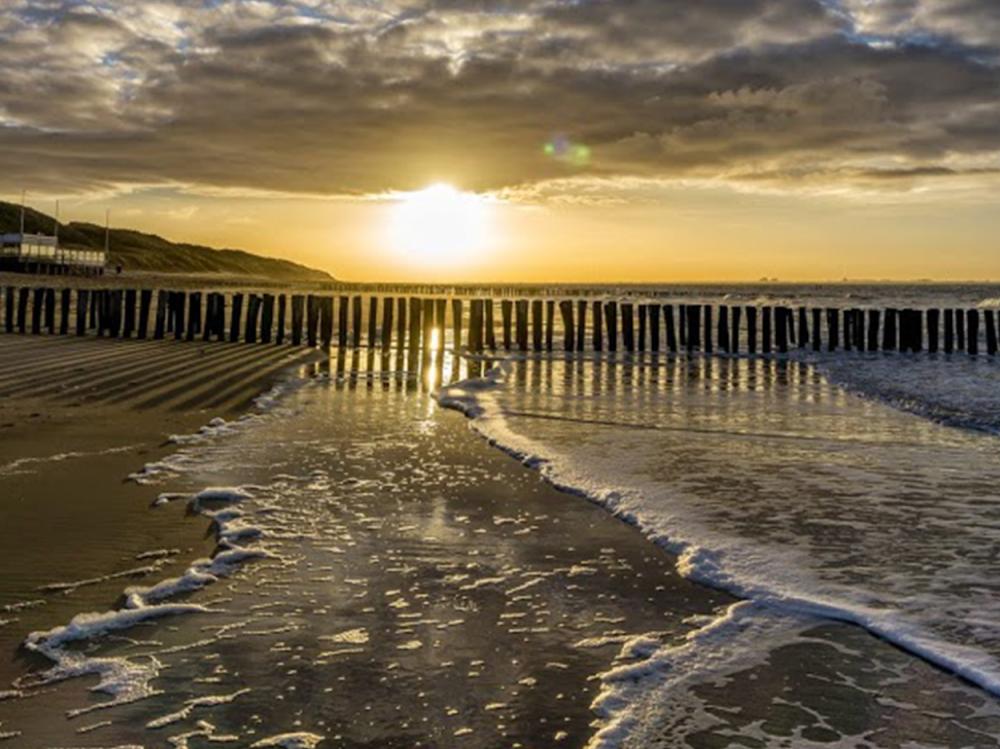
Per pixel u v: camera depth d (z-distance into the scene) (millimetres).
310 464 7727
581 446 8898
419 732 3164
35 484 6605
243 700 3375
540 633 4113
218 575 4793
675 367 19391
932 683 3648
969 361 22281
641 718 3309
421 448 8633
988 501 6762
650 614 4391
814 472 7789
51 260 70688
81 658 3709
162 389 12328
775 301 67625
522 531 5820
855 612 4363
